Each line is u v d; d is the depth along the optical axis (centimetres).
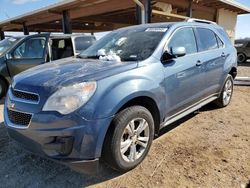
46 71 341
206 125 485
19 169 342
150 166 340
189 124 491
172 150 382
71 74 314
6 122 327
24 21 1817
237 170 326
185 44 436
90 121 280
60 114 278
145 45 396
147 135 347
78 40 805
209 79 493
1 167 348
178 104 411
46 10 1343
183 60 411
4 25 1995
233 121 507
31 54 752
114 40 453
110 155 305
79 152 281
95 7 1266
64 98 281
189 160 353
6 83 746
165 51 386
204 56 469
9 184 310
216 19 1516
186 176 315
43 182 313
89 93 286
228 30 1673
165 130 462
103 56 408
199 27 489
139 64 347
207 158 357
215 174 318
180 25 439
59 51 780
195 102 464
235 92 772
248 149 383
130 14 1650
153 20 1335
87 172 291
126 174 324
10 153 386
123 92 306
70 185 306
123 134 313
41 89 296
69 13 1374
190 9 1245
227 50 564
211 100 526
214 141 412
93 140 283
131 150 327
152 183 304
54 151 286
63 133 277
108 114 290
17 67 737
